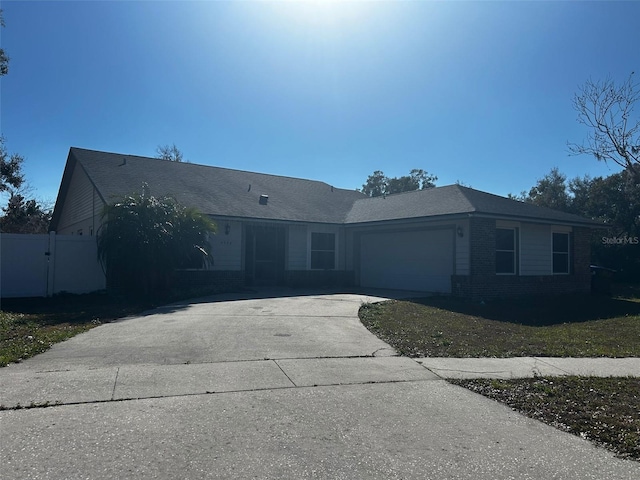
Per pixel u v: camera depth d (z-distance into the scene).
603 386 6.39
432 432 4.77
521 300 16.19
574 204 36.34
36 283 14.52
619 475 3.96
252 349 7.93
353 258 20.89
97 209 18.06
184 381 6.11
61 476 3.64
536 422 5.12
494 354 8.23
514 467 4.06
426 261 17.78
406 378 6.64
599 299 17.45
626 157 24.41
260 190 21.59
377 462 4.08
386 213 19.28
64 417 4.81
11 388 5.66
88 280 15.22
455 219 16.12
